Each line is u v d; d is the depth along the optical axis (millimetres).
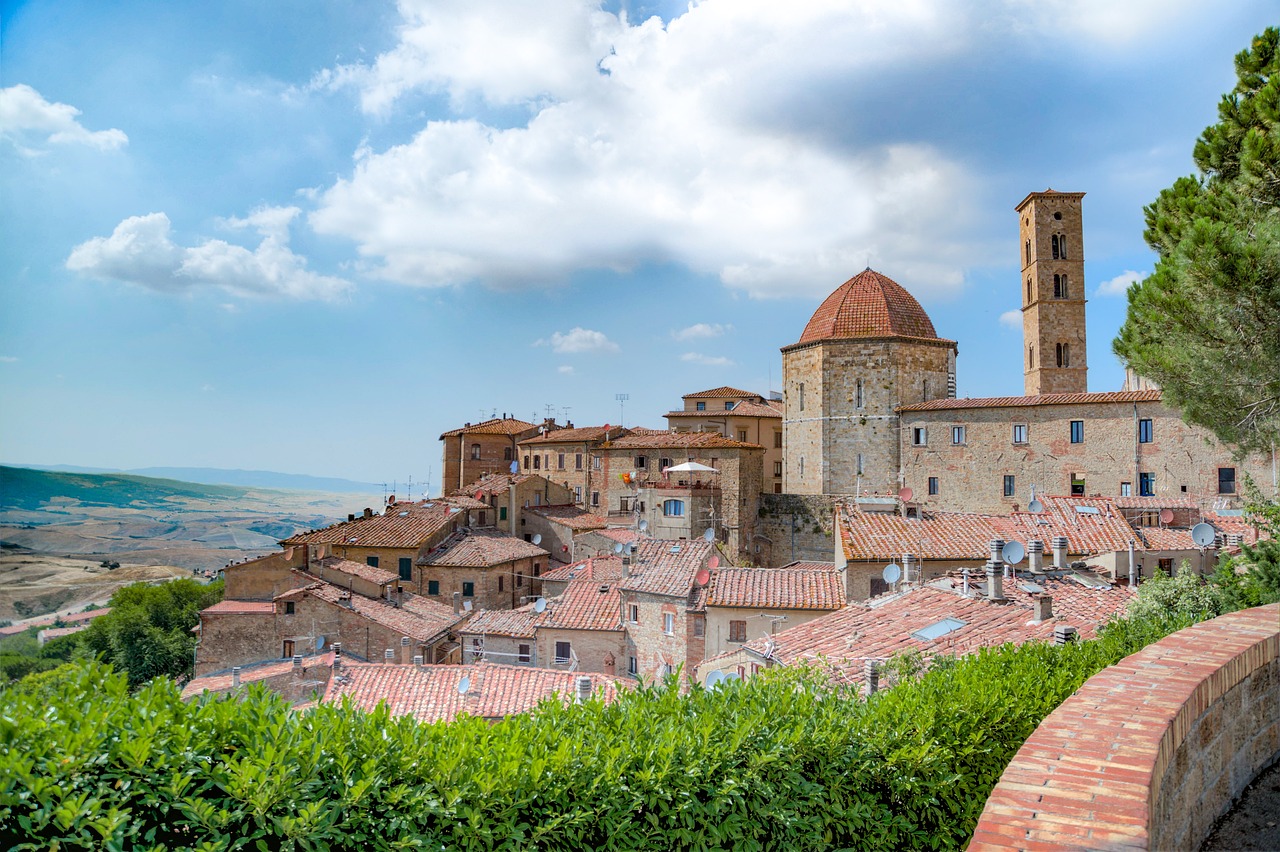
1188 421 22344
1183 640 10953
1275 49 24250
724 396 117062
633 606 50781
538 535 89000
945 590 34344
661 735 12312
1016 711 14695
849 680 23859
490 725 12891
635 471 89562
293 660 46719
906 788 13508
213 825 9594
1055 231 93812
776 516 83188
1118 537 45781
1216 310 19562
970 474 75375
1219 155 24641
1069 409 71375
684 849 11969
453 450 124000
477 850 10648
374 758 10711
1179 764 8430
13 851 8617
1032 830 6707
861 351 81375
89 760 9289
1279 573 20344
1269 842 8820
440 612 63125
